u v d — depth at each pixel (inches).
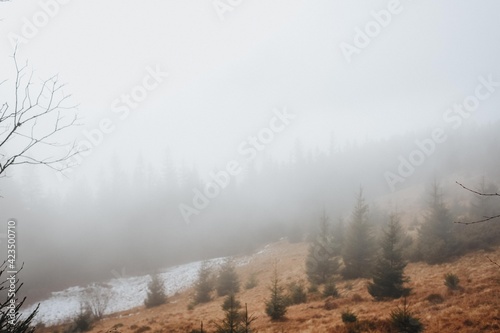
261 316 491.8
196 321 510.0
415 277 572.1
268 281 884.0
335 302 499.5
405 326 317.1
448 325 314.2
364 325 347.3
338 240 914.1
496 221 698.2
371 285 498.9
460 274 517.0
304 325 402.0
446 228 704.4
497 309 325.7
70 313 930.7
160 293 930.1
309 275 748.6
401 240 789.2
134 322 643.5
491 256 573.6
